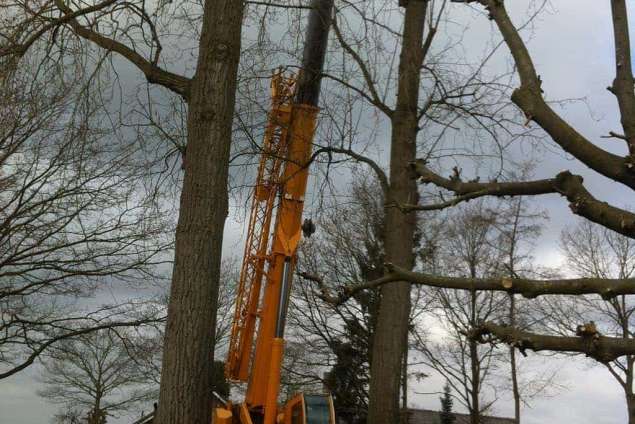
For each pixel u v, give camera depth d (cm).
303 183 1197
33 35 769
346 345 2908
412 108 855
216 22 681
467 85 834
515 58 319
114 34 748
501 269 2591
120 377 3050
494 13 339
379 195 2197
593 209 281
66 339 1536
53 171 1398
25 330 1450
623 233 274
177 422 605
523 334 283
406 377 2748
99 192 1438
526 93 304
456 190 343
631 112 299
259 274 1304
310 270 2838
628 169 275
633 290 267
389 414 816
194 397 614
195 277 631
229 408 1312
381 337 840
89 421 3056
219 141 659
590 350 267
